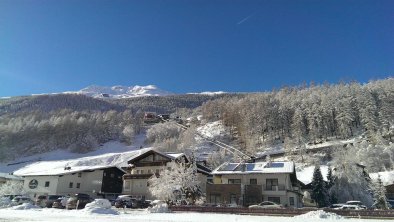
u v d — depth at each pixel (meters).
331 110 138.12
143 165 60.94
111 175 67.75
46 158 148.50
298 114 138.12
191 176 49.56
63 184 60.25
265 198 50.00
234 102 193.62
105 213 32.09
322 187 63.72
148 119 199.50
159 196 47.97
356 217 32.03
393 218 30.78
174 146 144.50
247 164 56.06
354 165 71.56
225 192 49.69
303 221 25.50
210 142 146.88
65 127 175.50
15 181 64.94
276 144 140.50
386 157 97.62
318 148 120.12
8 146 154.25
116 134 187.25
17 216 25.81
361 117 130.88
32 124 175.12
